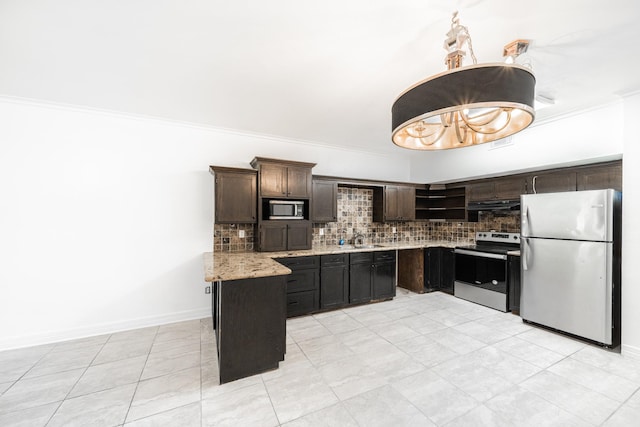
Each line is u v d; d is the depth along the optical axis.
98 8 1.49
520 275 3.38
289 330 3.07
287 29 1.66
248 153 3.79
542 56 1.93
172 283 3.30
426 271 4.57
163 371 2.25
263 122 3.36
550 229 2.97
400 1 1.42
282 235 3.62
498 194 4.01
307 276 3.54
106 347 2.65
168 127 3.29
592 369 2.26
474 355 2.50
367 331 3.03
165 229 3.27
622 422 1.69
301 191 3.74
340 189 4.62
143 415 1.76
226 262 2.75
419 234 5.44
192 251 3.41
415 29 1.65
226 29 1.66
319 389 2.02
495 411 1.79
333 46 1.83
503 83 1.13
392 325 3.20
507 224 4.19
